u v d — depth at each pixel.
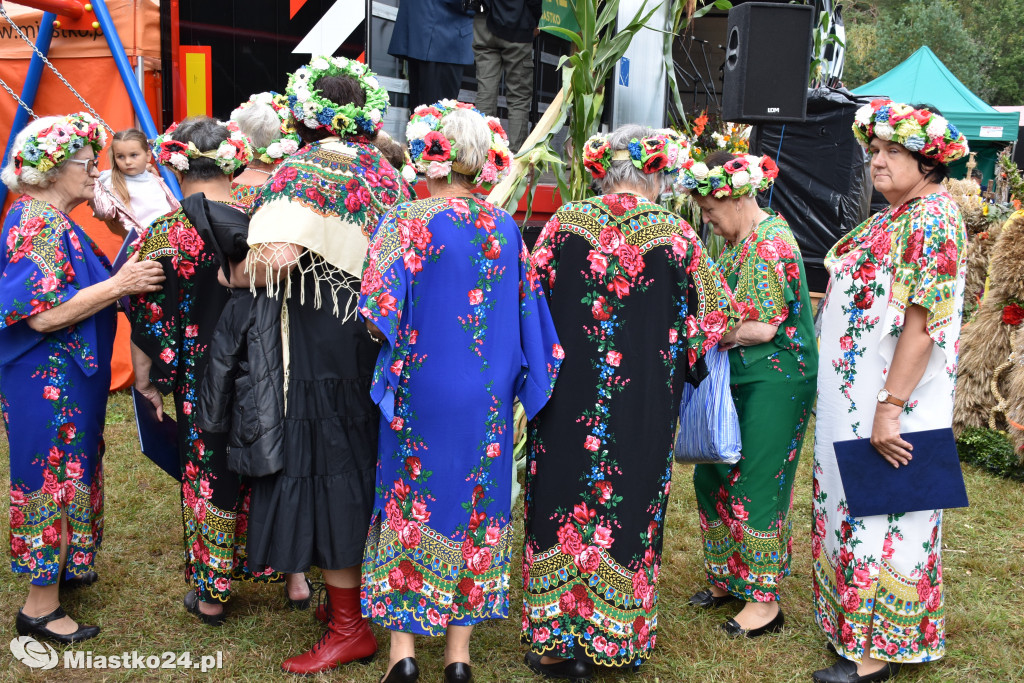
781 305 2.99
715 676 2.89
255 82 5.21
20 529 2.92
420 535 2.59
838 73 8.30
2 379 2.90
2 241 2.87
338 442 2.66
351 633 2.86
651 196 2.76
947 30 39.47
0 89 5.98
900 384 2.63
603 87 4.27
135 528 3.93
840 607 2.85
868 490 2.72
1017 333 5.22
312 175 2.61
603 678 2.86
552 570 2.72
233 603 3.31
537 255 2.74
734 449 2.95
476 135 2.56
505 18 5.53
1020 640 3.17
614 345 2.66
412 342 2.54
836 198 7.03
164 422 3.13
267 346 2.63
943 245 2.58
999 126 13.33
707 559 3.32
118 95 5.73
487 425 2.60
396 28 5.14
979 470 5.16
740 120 4.85
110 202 4.27
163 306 2.90
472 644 3.06
